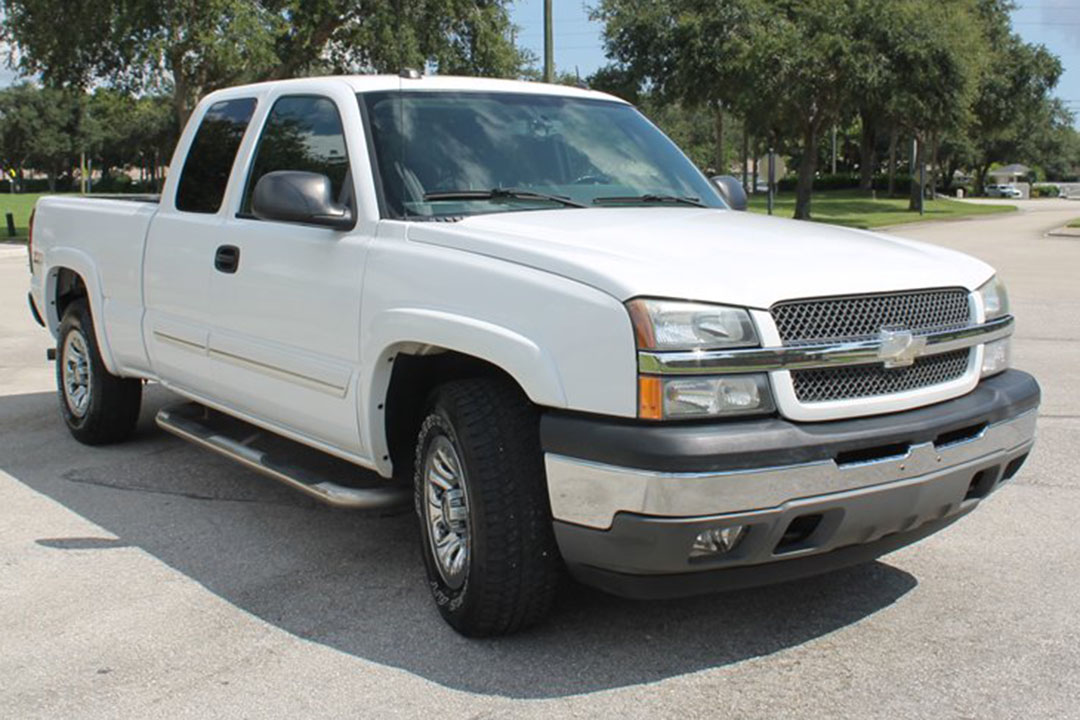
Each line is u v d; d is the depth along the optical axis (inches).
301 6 1127.6
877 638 154.1
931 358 148.4
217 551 195.2
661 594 136.8
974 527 202.7
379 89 185.5
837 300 139.3
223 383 206.2
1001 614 162.2
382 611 166.4
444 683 141.9
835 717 131.3
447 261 152.9
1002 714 131.5
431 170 175.0
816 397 136.5
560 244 146.5
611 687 139.9
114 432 265.7
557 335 136.1
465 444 145.7
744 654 149.3
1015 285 643.5
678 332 129.6
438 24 1227.2
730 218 176.6
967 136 2541.8
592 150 195.5
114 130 3905.0
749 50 1507.1
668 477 126.3
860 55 1470.2
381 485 198.7
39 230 279.9
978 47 1589.6
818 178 2989.7
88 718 134.3
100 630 160.7
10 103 4067.4
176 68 1071.0
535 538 144.3
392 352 162.6
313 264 176.7
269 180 169.5
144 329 231.1
